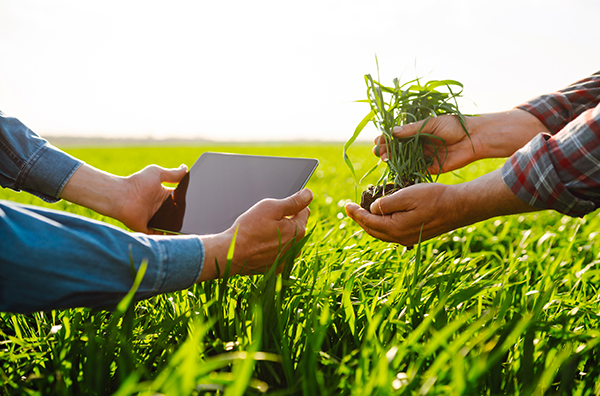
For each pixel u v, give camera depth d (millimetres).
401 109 1811
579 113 1838
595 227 2803
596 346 1180
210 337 1363
